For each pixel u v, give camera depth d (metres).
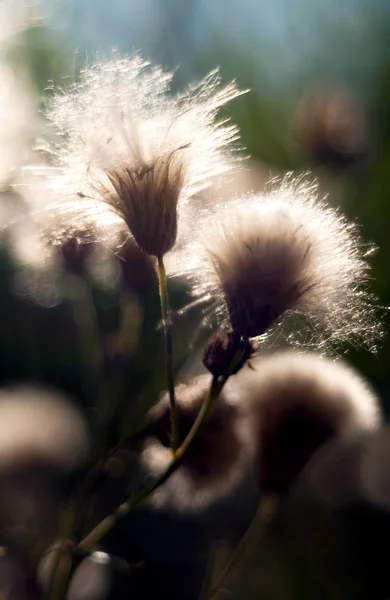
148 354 0.34
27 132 0.29
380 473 0.43
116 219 0.27
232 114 0.66
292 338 0.26
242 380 0.29
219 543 0.33
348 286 0.27
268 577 0.40
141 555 0.33
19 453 0.32
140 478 0.30
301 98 0.64
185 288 0.38
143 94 0.27
